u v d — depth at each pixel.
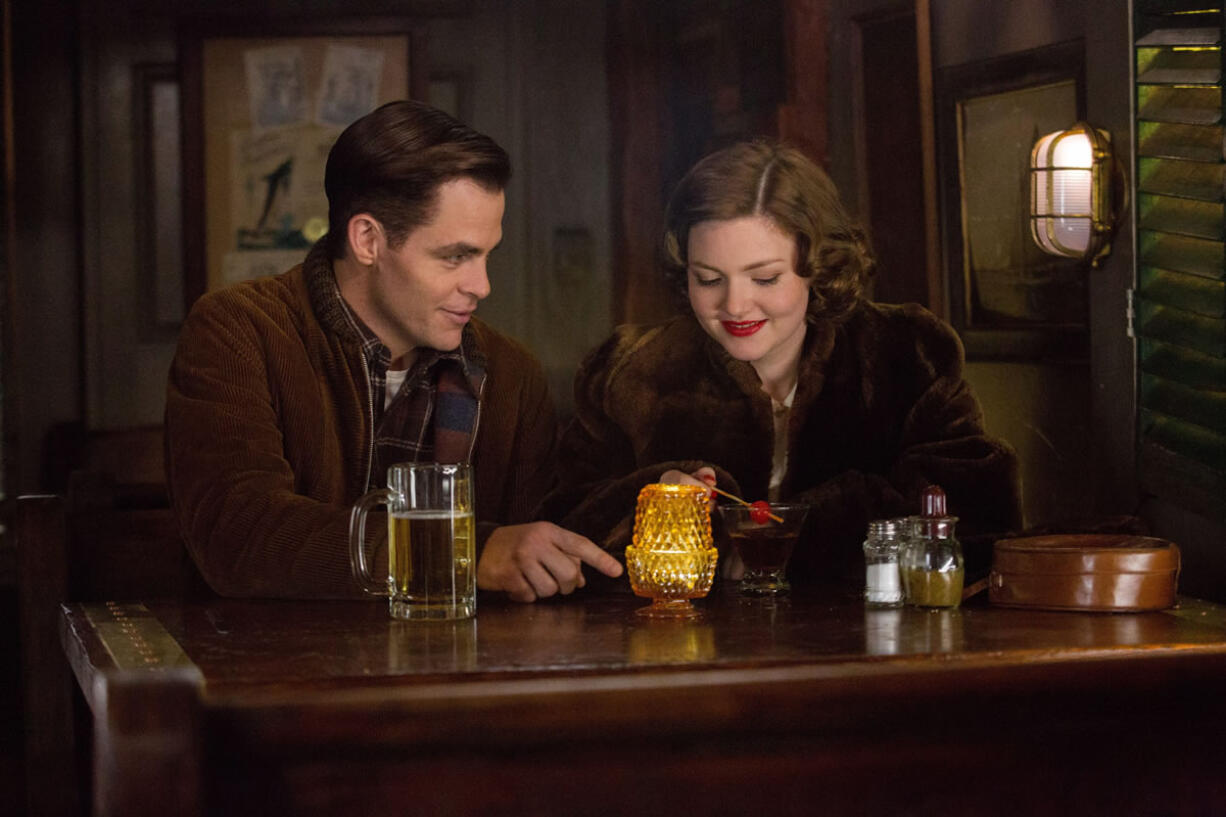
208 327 2.04
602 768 1.23
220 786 1.16
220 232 4.63
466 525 1.61
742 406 2.09
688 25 4.20
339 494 2.12
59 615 1.94
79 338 4.74
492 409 2.27
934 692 1.29
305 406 2.07
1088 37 2.30
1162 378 2.12
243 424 1.95
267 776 1.17
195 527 1.85
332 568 1.75
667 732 1.23
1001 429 2.66
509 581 1.72
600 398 2.17
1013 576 1.64
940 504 1.65
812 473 2.12
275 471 1.91
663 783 1.24
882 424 2.10
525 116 4.82
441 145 1.98
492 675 1.25
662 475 1.88
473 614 1.62
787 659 1.30
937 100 2.81
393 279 2.03
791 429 2.11
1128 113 2.21
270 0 4.62
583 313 4.84
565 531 1.74
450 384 2.22
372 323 2.12
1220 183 1.97
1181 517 2.09
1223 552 1.99
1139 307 2.15
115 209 4.75
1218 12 2.00
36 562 1.95
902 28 2.98
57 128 4.71
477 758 1.20
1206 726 1.38
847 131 3.20
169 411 1.98
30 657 1.94
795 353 2.12
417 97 4.61
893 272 3.04
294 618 1.63
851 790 1.29
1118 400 2.24
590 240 4.82
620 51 4.61
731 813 1.26
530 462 2.31
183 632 1.52
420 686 1.22
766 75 3.69
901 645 1.38
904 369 2.09
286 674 1.25
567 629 1.51
